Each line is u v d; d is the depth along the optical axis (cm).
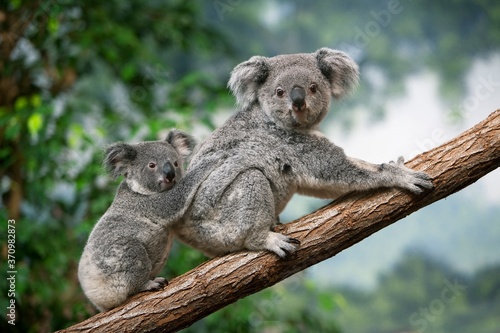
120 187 571
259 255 509
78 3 903
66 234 820
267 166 539
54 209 873
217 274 503
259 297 811
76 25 930
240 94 571
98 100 1091
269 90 554
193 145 624
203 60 1448
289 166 542
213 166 543
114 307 521
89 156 840
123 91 1062
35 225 779
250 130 557
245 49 1669
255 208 517
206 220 534
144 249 525
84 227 729
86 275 525
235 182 529
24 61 934
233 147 548
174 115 877
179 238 560
